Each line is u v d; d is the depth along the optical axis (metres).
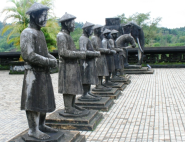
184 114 6.70
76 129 5.66
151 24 37.69
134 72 16.25
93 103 7.29
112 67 9.41
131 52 20.33
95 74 7.17
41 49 4.21
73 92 5.65
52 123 5.76
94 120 5.95
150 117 6.52
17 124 6.32
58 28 22.06
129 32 15.24
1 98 9.65
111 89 9.23
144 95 9.40
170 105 7.74
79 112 5.98
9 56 23.09
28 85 4.08
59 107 8.00
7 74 18.95
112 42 10.14
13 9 19.58
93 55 6.87
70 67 5.66
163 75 15.10
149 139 5.02
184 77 13.86
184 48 19.11
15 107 8.14
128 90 10.52
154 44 40.69
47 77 4.27
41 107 4.10
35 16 4.11
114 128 5.75
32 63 4.04
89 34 6.89
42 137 4.15
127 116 6.69
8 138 5.35
